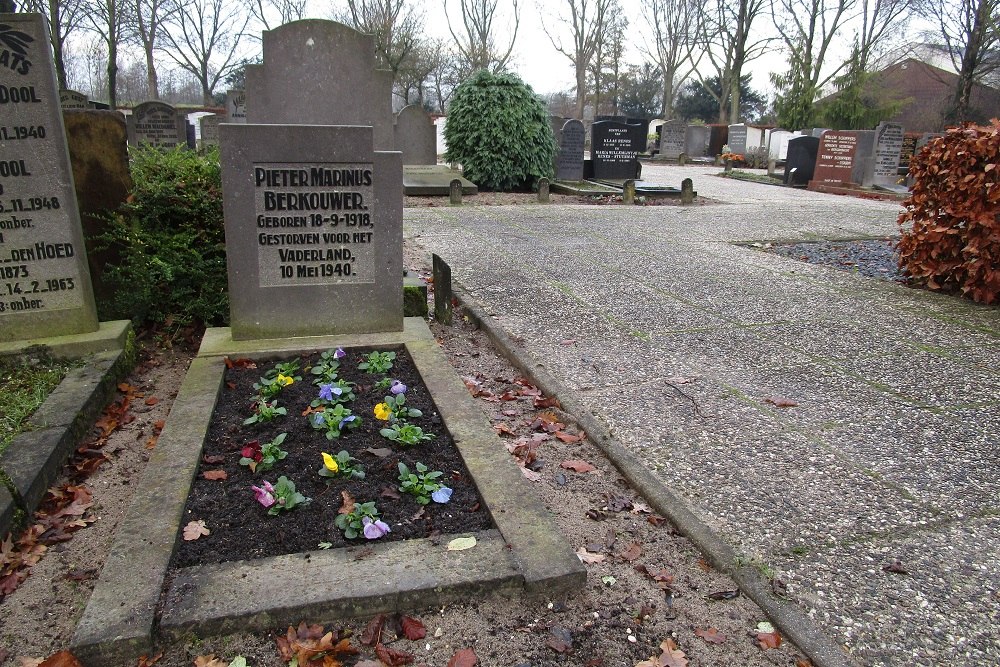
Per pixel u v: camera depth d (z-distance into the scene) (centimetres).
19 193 425
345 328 485
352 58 833
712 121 6078
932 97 4647
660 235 1065
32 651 228
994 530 304
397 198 470
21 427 345
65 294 446
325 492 300
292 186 450
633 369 487
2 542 276
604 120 1981
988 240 666
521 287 709
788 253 952
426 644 231
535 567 255
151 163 569
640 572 275
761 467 355
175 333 527
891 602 258
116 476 339
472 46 4888
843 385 467
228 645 226
